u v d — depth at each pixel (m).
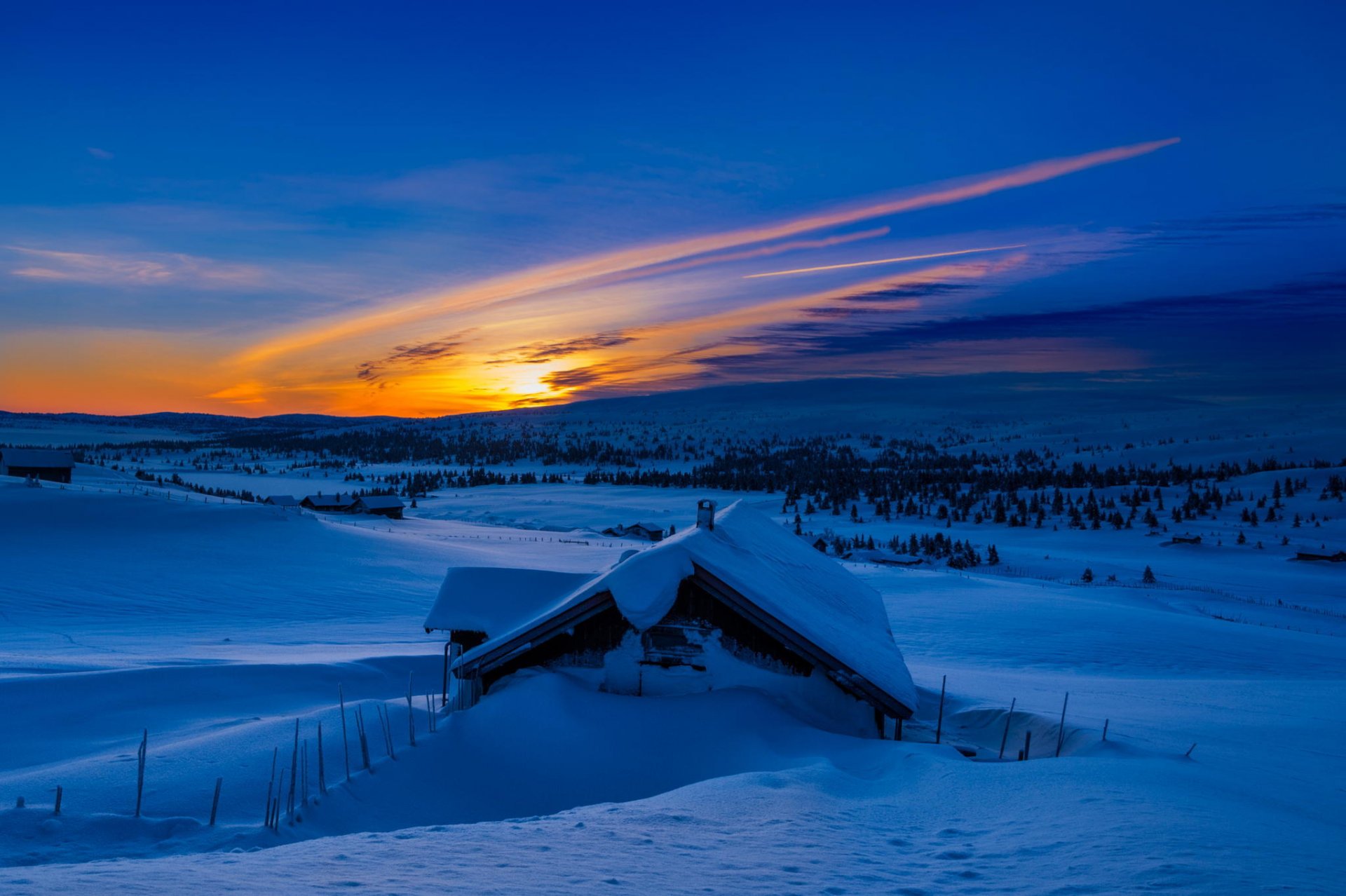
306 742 15.46
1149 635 54.41
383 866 8.19
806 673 18.33
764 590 18.92
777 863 8.48
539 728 16.94
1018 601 69.94
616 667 18.88
